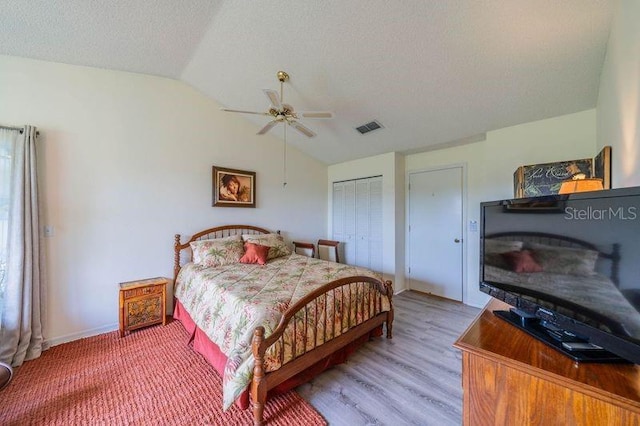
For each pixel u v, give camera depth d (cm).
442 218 405
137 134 305
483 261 148
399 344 258
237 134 396
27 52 237
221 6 215
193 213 350
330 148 452
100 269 279
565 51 201
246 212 408
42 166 247
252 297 203
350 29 215
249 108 377
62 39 227
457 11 186
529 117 287
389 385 197
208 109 364
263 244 360
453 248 392
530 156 296
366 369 217
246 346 167
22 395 182
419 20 198
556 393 80
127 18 215
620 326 80
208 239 354
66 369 213
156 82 319
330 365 217
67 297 259
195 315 245
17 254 220
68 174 261
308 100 318
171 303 329
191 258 342
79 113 268
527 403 86
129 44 248
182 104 340
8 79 234
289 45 243
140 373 208
